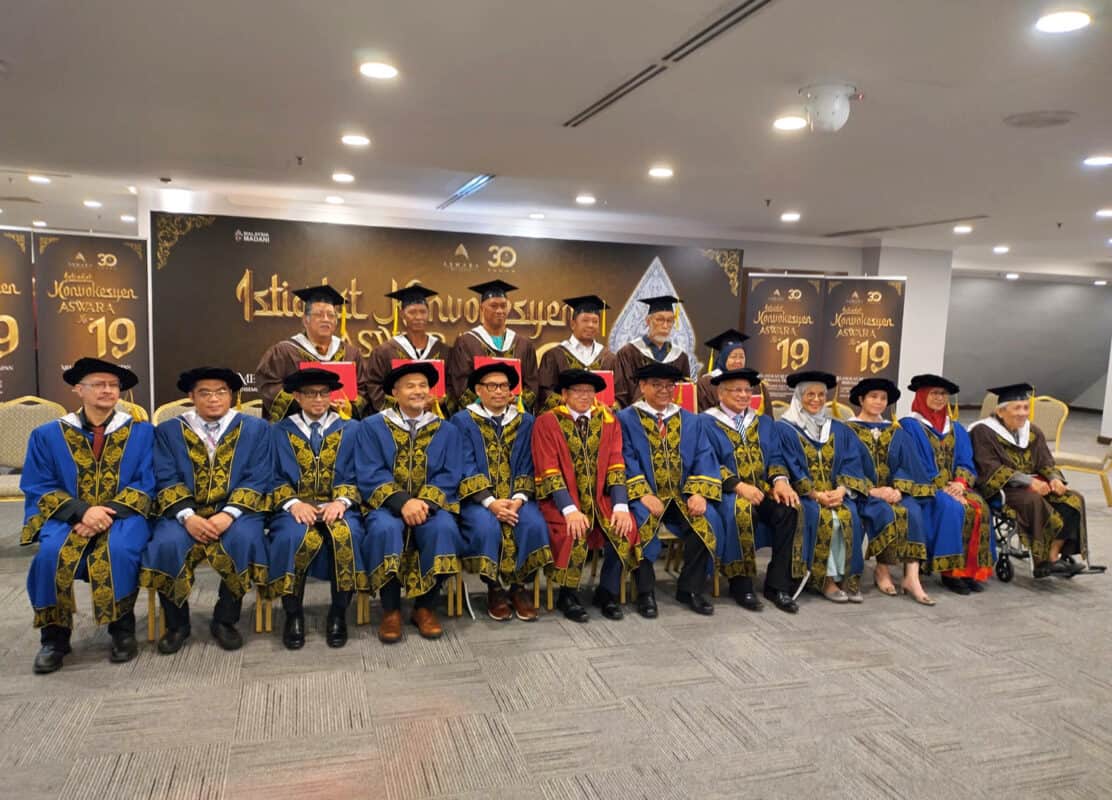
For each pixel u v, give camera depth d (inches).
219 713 107.4
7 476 179.8
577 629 141.5
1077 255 441.4
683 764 98.6
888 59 126.0
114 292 260.5
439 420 144.1
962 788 95.5
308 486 137.3
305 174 246.1
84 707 108.0
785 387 341.7
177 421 130.4
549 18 112.8
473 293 293.1
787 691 119.4
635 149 197.6
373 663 124.8
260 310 268.7
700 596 152.2
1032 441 177.9
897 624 149.2
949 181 226.1
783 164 210.1
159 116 173.2
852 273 398.3
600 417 152.5
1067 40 114.9
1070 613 158.2
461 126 178.5
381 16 113.3
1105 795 95.0
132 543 121.3
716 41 120.4
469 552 138.9
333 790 90.7
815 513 155.6
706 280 321.7
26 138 196.9
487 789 91.9
